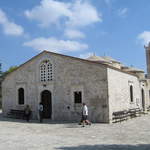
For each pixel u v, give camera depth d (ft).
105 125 62.64
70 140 42.06
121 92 78.43
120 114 70.28
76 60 73.67
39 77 81.46
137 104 96.12
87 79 70.95
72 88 73.67
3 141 41.04
